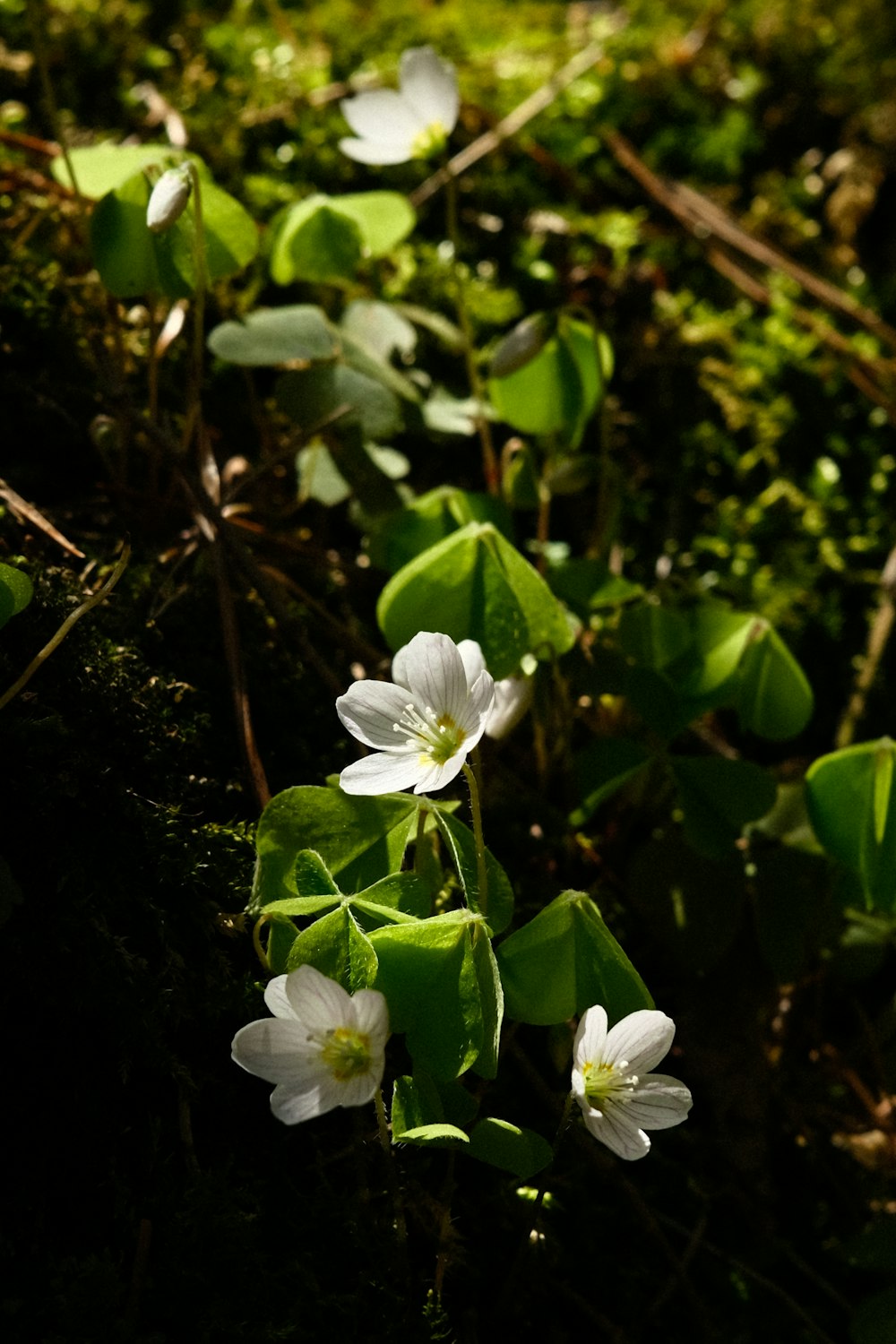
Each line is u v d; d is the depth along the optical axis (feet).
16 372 1.53
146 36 1.93
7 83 1.75
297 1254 1.30
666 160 2.09
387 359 1.57
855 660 1.69
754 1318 1.42
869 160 2.07
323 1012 1.20
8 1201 1.27
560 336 1.51
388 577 1.58
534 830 1.50
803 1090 1.51
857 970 1.50
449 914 1.25
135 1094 1.31
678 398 1.77
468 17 2.24
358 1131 1.33
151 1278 1.26
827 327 1.86
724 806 1.44
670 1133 1.45
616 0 2.39
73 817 1.32
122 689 1.36
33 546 1.42
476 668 1.28
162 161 1.41
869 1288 1.46
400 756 1.27
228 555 1.46
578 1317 1.37
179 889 1.33
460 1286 1.34
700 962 1.45
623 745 1.45
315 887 1.27
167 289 1.43
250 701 1.44
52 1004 1.29
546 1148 1.24
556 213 1.89
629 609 1.49
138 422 1.45
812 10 2.26
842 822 1.42
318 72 1.94
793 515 1.74
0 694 1.33
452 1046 1.25
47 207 1.56
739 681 1.48
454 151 1.94
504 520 1.51
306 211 1.54
